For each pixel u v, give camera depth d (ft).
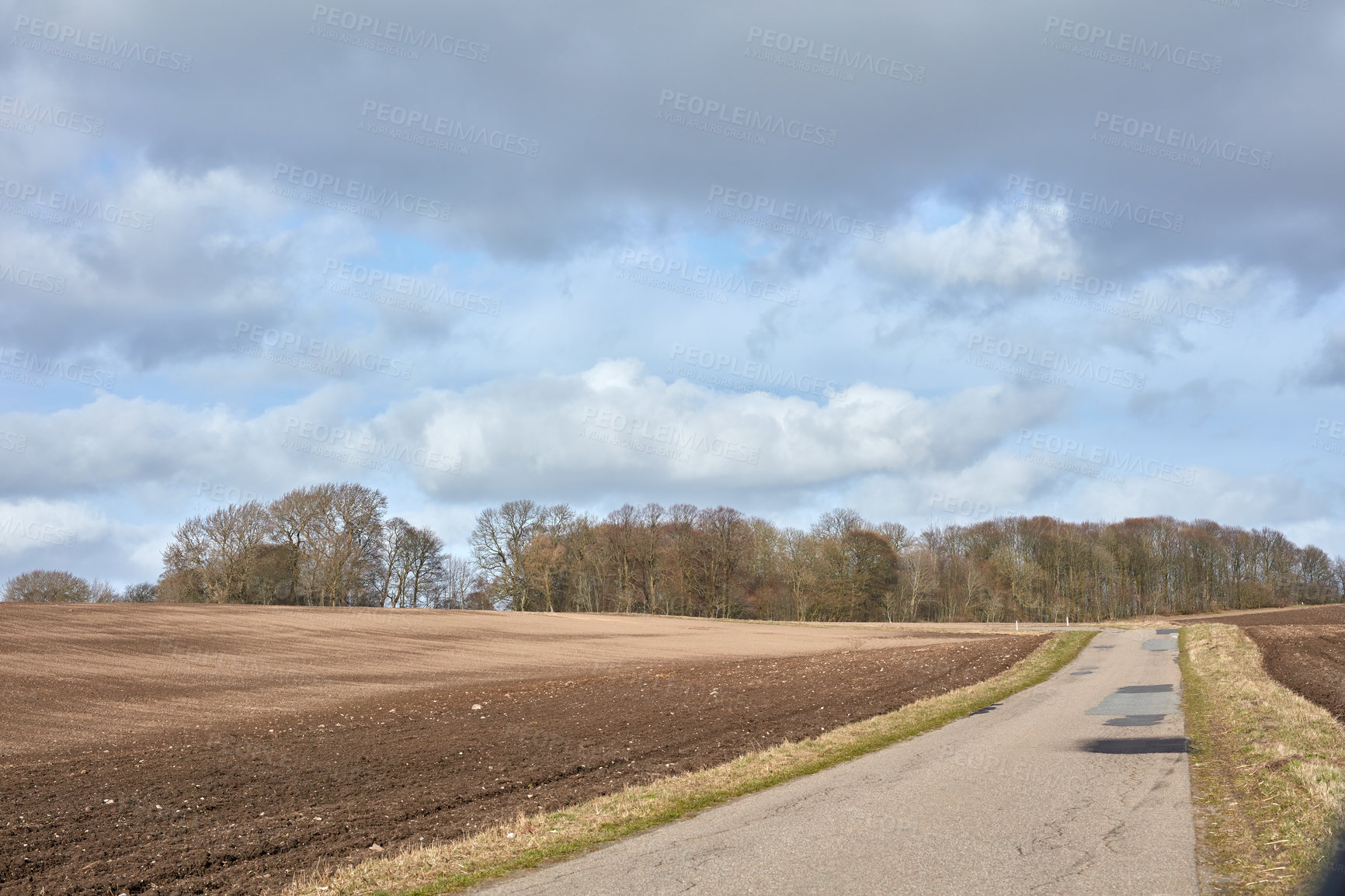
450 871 27.07
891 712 64.23
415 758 53.26
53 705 79.56
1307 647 117.50
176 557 242.58
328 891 25.90
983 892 22.98
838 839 28.73
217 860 31.32
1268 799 31.83
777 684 93.40
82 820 38.24
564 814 34.30
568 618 255.29
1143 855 25.86
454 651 154.92
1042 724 55.42
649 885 24.54
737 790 37.50
